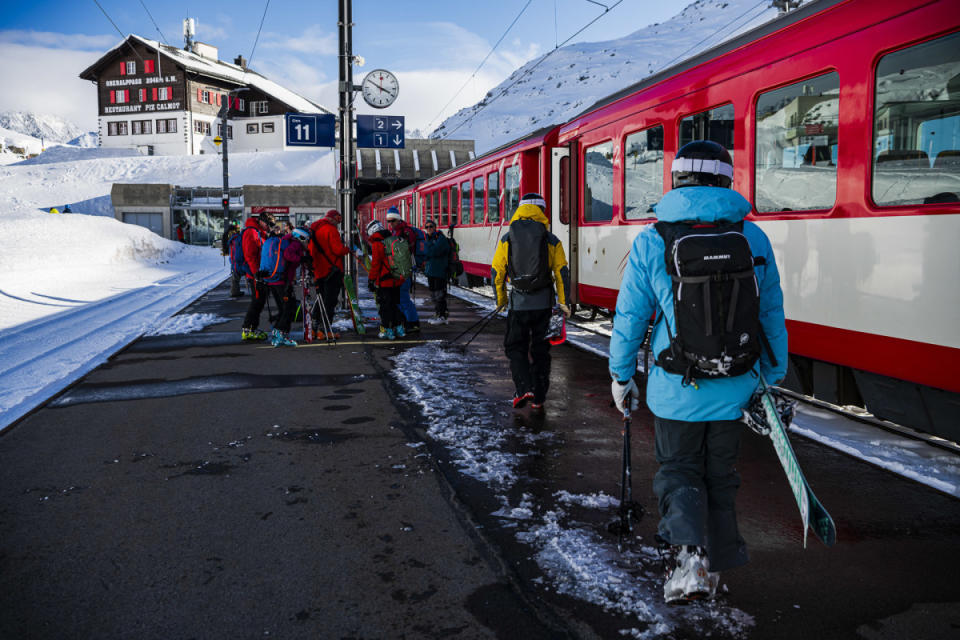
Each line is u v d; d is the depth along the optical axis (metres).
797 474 2.28
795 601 2.73
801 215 5.09
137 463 4.41
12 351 8.56
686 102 6.66
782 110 5.32
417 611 2.68
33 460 4.46
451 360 7.93
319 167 63.88
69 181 65.06
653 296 2.52
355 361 7.89
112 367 7.59
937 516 3.51
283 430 5.14
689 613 2.64
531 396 5.64
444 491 3.92
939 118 3.95
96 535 3.35
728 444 2.54
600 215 8.91
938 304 3.98
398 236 9.65
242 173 63.47
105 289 16.75
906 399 4.41
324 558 3.11
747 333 2.31
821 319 4.93
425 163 38.31
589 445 4.78
